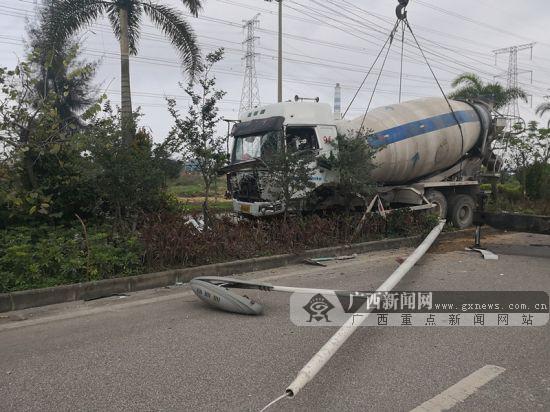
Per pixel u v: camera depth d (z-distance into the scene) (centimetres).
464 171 1368
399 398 359
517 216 932
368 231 1054
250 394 366
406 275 768
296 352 450
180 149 890
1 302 579
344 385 381
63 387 379
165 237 762
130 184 825
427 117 1234
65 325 530
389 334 499
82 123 854
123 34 1376
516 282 713
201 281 606
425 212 1207
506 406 347
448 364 421
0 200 751
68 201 897
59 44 1263
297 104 1041
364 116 1194
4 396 365
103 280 658
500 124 1383
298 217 991
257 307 564
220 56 918
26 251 652
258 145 1046
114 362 427
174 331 509
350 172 1002
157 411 342
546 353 447
